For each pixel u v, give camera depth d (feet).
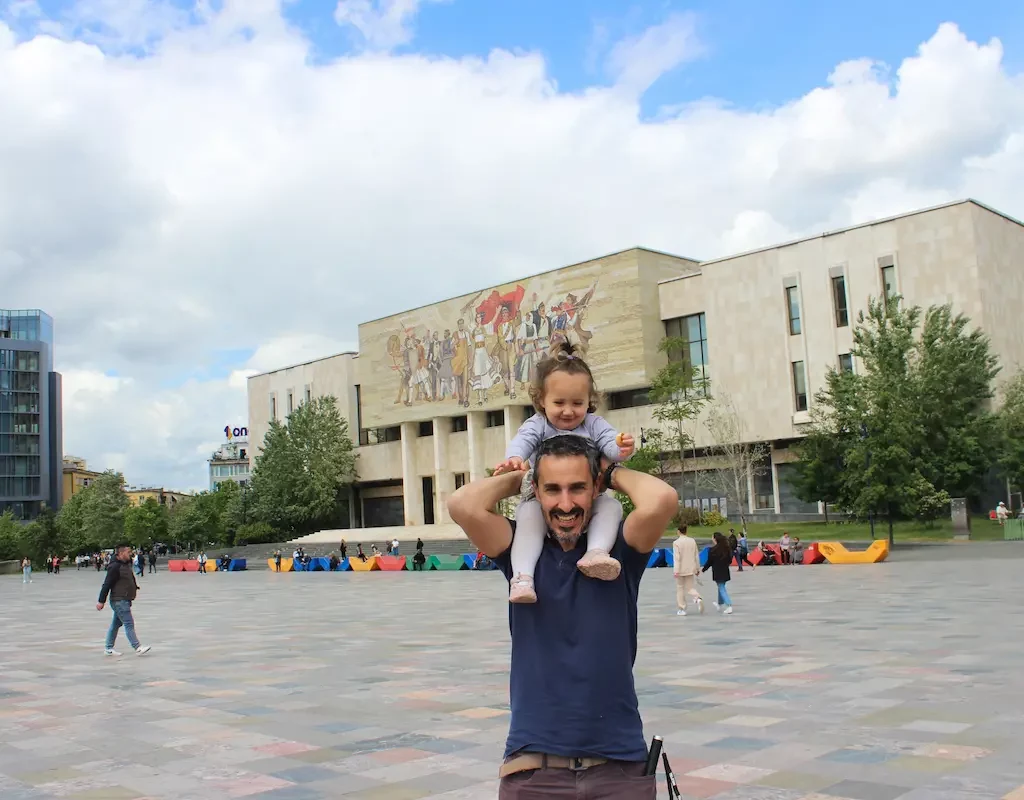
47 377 462.60
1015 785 20.58
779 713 29.19
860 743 24.86
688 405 198.49
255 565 233.55
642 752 10.54
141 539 314.35
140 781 23.84
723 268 207.92
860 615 57.88
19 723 32.40
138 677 43.42
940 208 178.29
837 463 154.40
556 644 10.48
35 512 432.66
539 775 10.30
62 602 119.65
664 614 64.85
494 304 242.99
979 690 31.50
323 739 28.14
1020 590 70.18
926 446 152.56
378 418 278.87
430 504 272.51
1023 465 159.84
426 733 28.53
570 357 12.19
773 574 105.40
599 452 11.13
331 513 287.89
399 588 118.01
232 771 24.54
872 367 150.10
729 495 205.36
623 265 215.92
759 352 201.46
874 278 185.98
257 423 329.72
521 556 10.71
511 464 11.34
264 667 45.62
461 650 50.19
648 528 10.43
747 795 20.63
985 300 174.19
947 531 148.77
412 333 267.80
